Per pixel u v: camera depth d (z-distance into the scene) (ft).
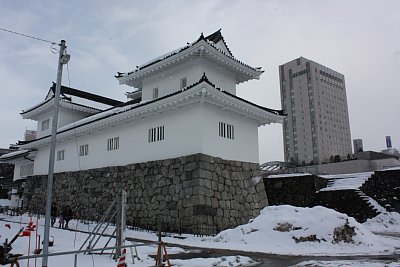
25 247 44.29
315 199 85.56
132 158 77.71
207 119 65.82
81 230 64.80
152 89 84.64
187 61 75.72
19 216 94.99
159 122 73.10
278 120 81.76
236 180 69.62
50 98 106.93
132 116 75.46
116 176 80.28
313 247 46.44
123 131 82.17
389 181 78.69
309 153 317.42
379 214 74.69
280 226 50.93
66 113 111.45
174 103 66.18
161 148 71.15
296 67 341.00
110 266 32.81
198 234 57.72
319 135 315.58
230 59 76.74
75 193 92.22
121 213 37.88
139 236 57.67
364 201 77.36
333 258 39.14
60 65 35.06
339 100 346.33
